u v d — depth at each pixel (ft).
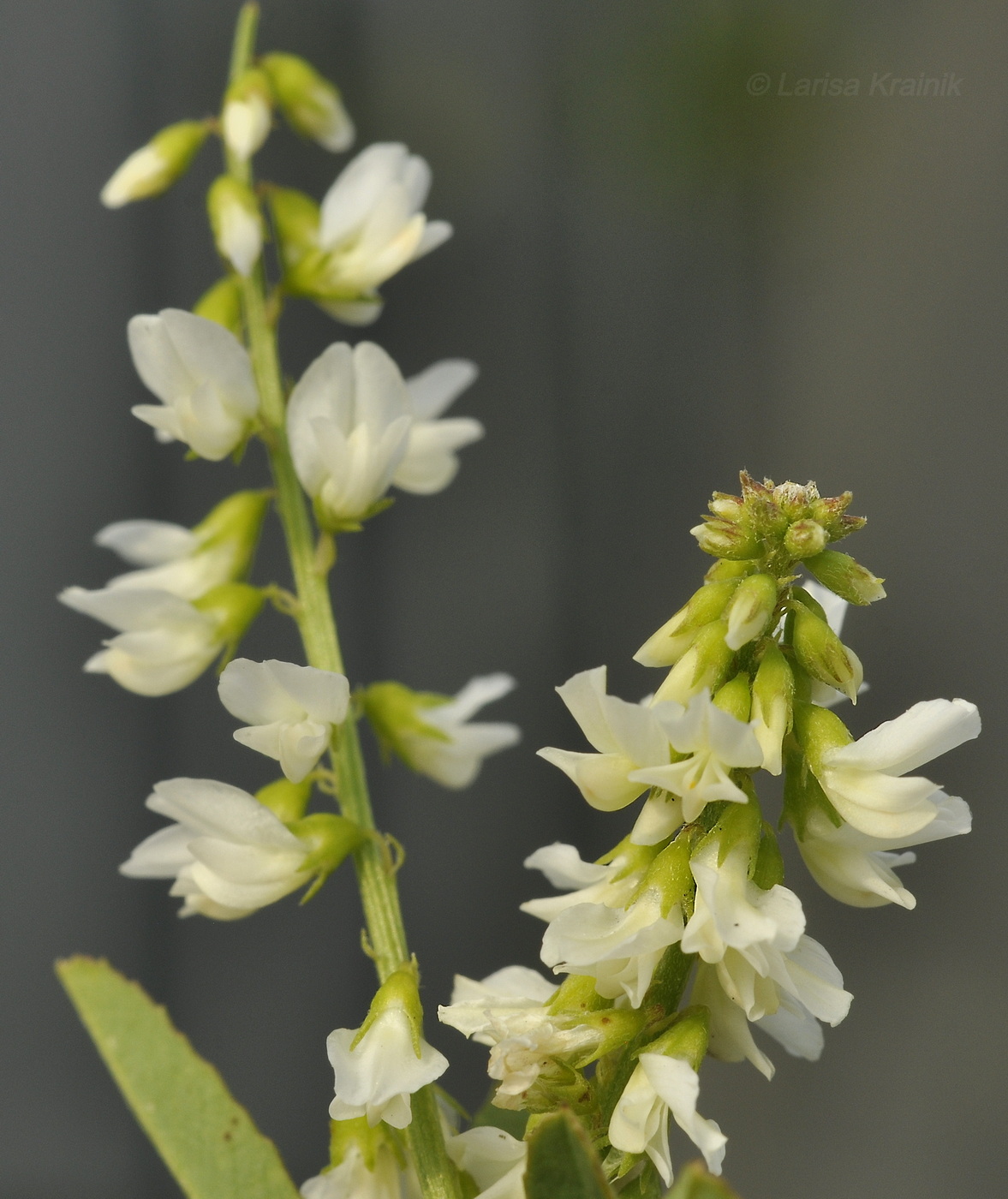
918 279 0.47
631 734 0.35
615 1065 0.35
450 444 0.40
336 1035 0.36
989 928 0.46
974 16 0.46
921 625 0.47
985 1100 0.46
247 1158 0.35
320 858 0.37
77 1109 0.49
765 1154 0.47
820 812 0.35
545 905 0.36
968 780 0.46
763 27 0.47
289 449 0.38
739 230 0.49
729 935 0.34
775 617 0.35
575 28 0.49
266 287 0.39
